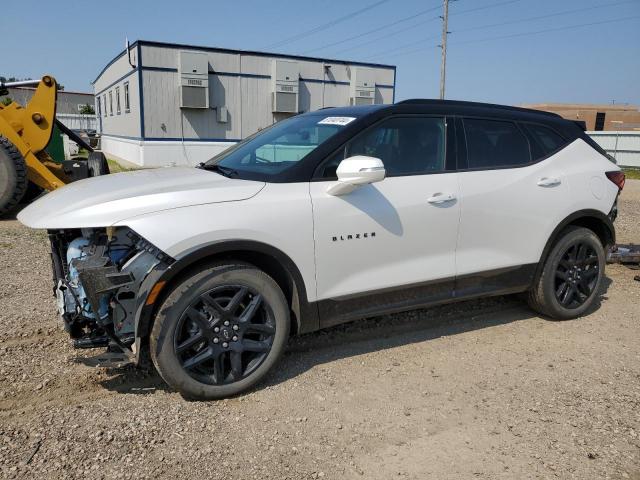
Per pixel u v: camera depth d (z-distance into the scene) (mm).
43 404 3199
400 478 2652
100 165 9367
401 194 3803
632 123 56156
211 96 24422
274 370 3721
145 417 3084
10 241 7277
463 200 4039
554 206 4480
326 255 3541
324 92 27328
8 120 9086
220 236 3164
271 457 2781
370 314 3818
